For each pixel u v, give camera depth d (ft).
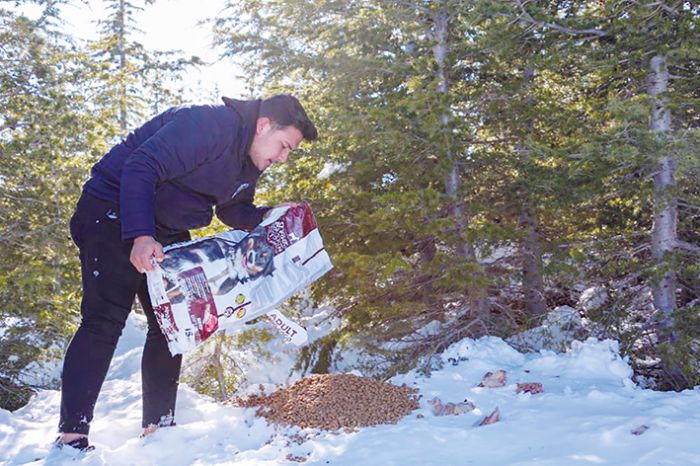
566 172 18.89
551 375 13.33
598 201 21.59
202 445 9.82
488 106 22.68
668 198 18.13
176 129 9.10
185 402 11.71
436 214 21.74
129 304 9.78
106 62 37.17
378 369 20.65
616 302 19.25
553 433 8.87
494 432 9.14
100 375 9.53
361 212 20.93
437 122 20.03
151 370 10.42
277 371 26.21
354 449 9.00
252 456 9.14
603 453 7.96
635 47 18.40
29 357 25.09
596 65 18.37
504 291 23.04
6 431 10.58
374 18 23.94
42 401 12.23
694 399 10.10
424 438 9.11
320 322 24.43
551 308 25.68
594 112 19.43
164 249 9.43
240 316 9.68
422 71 22.07
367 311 21.76
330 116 22.56
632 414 9.46
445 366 14.92
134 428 10.59
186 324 9.33
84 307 9.64
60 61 33.96
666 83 19.15
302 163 24.70
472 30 22.43
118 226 9.50
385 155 22.18
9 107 28.71
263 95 31.48
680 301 21.94
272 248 10.10
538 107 21.09
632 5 18.92
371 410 10.66
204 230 22.44
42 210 26.32
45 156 26.50
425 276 22.11
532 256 21.54
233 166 9.68
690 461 7.50
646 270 18.49
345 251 22.84
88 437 10.21
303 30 28.25
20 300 23.70
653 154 17.08
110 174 9.61
